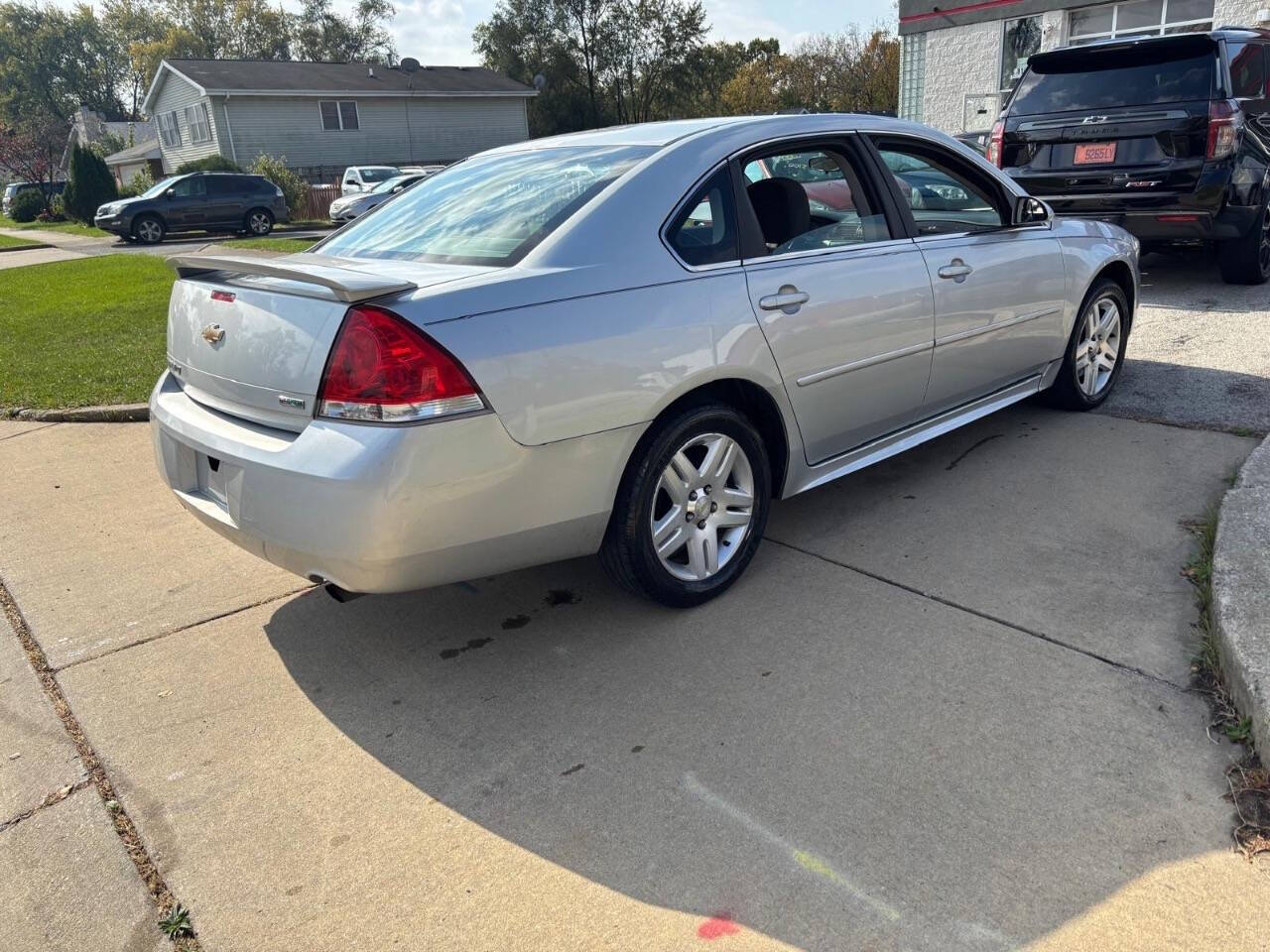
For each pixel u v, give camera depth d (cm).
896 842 214
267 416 270
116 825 239
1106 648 281
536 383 258
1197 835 209
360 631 329
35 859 229
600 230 285
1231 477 395
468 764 254
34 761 267
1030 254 427
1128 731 244
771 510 405
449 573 265
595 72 4709
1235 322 648
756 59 5784
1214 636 268
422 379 242
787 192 332
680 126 344
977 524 374
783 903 200
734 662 291
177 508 454
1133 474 409
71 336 908
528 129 3978
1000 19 1705
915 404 386
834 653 291
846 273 340
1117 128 715
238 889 216
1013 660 279
